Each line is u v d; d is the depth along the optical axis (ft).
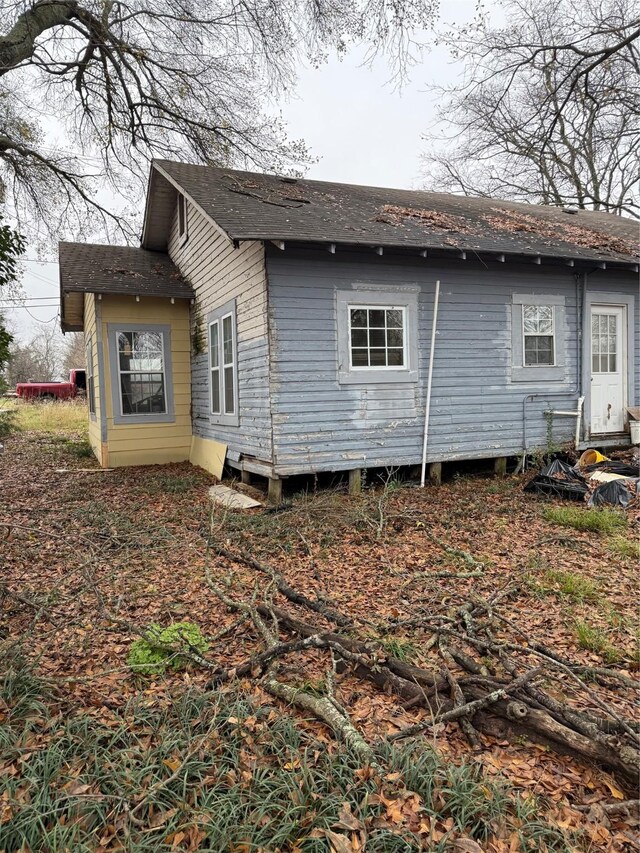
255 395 26.43
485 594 14.80
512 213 39.63
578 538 19.25
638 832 7.02
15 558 18.19
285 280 24.75
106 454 36.04
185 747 8.23
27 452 44.78
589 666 11.01
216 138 52.26
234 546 19.26
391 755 8.00
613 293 32.30
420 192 44.06
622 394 33.27
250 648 12.16
